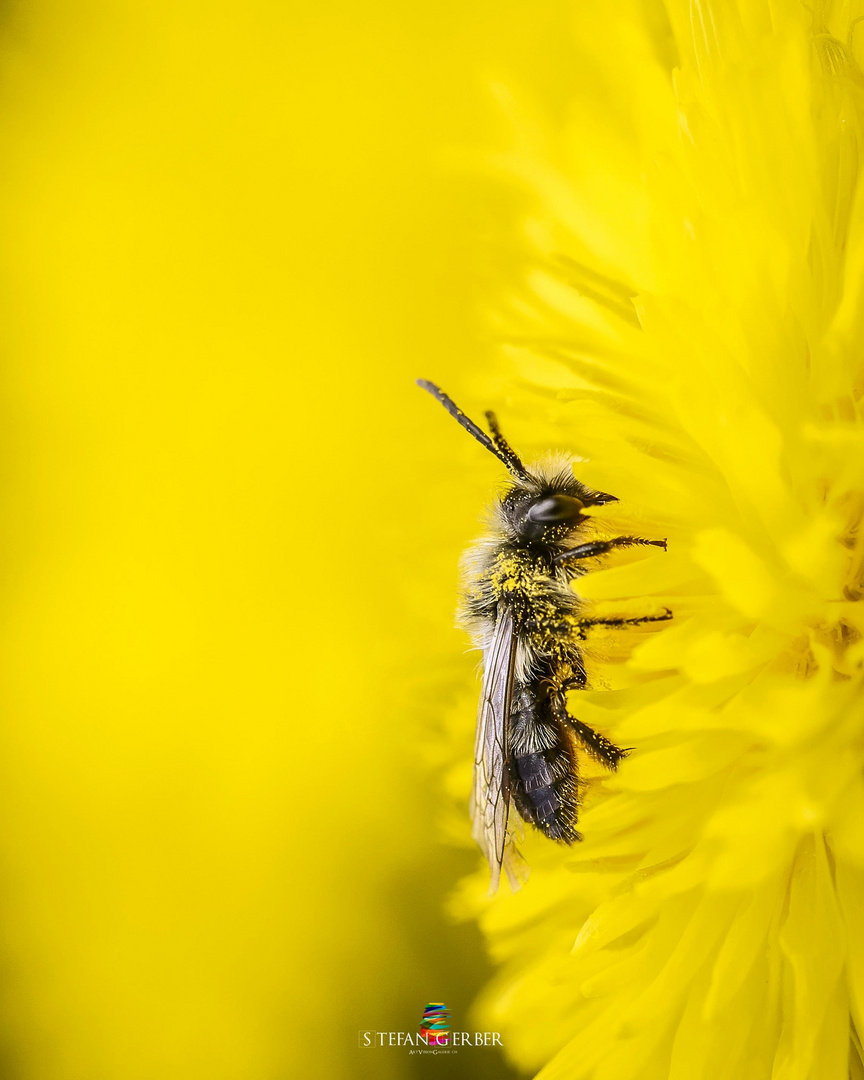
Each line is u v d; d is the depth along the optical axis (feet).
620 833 0.30
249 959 0.35
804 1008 0.29
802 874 0.29
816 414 0.29
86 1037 0.35
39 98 0.36
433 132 0.36
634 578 0.30
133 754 0.36
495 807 0.31
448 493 0.33
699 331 0.29
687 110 0.30
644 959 0.30
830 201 0.30
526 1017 0.31
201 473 0.37
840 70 0.29
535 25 0.34
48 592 0.37
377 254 0.36
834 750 0.29
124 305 0.37
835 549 0.29
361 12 0.36
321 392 0.37
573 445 0.31
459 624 0.32
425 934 0.35
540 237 0.32
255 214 0.36
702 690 0.29
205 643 0.37
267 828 0.36
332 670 0.36
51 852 0.36
